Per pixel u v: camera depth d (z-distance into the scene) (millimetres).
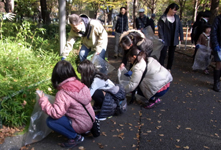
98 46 3924
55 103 2252
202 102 4012
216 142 2740
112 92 3086
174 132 2943
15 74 3064
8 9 10117
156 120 3273
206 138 2822
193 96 4309
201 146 2643
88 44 4164
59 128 2357
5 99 2371
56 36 6535
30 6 11344
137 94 3947
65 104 2256
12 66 3242
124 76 3906
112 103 3102
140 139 2744
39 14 12828
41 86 3023
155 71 3426
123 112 3332
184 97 4242
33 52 4238
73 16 3627
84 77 2865
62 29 4383
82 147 2500
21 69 3234
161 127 3064
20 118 2475
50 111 2225
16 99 2543
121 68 3924
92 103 3414
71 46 4090
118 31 7395
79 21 3672
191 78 5547
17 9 10906
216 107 3803
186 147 2598
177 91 4574
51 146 2471
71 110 2342
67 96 2262
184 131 2977
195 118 3371
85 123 2395
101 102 3119
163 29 5426
